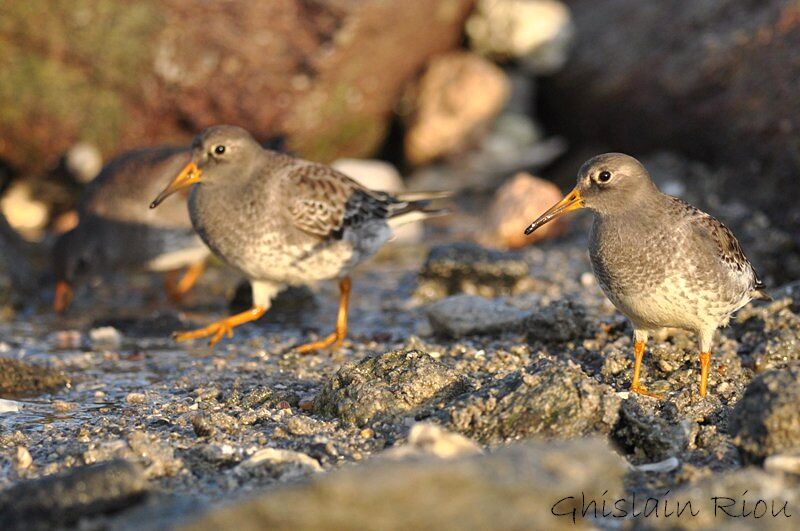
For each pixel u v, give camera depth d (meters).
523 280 15.33
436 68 22.44
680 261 10.04
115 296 17.06
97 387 11.76
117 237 16.19
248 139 12.88
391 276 17.38
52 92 19.70
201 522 6.44
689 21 19.59
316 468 8.38
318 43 19.34
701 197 17.45
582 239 18.17
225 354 13.28
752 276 10.78
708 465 8.57
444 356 11.83
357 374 10.01
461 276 15.42
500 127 22.36
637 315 10.44
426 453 7.48
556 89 22.12
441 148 22.17
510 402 8.98
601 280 10.57
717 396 10.34
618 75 20.52
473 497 6.52
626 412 8.92
